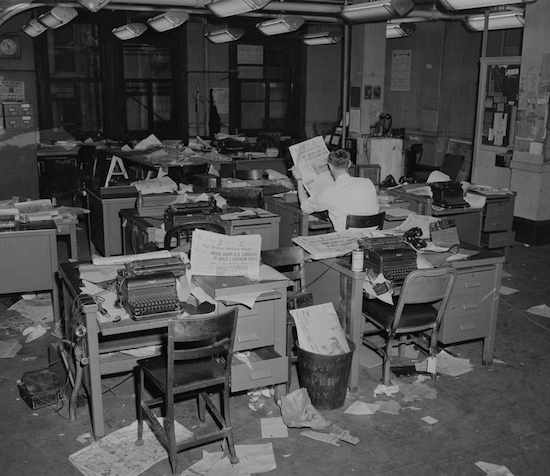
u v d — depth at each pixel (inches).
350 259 152.6
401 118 505.0
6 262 179.9
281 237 235.5
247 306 128.2
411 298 141.6
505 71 328.8
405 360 167.5
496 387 154.8
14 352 170.6
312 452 125.6
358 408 142.4
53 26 322.3
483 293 158.7
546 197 292.4
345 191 188.1
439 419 139.3
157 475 117.4
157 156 359.3
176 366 122.0
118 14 437.1
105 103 453.4
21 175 355.6
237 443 128.3
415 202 242.2
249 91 499.5
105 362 130.7
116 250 248.5
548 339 185.0
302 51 498.3
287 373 131.6
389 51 507.5
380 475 118.6
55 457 123.3
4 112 345.1
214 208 205.0
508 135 331.3
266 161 363.9
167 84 473.7
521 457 125.6
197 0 298.2
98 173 374.0
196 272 136.6
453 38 453.7
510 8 326.6
